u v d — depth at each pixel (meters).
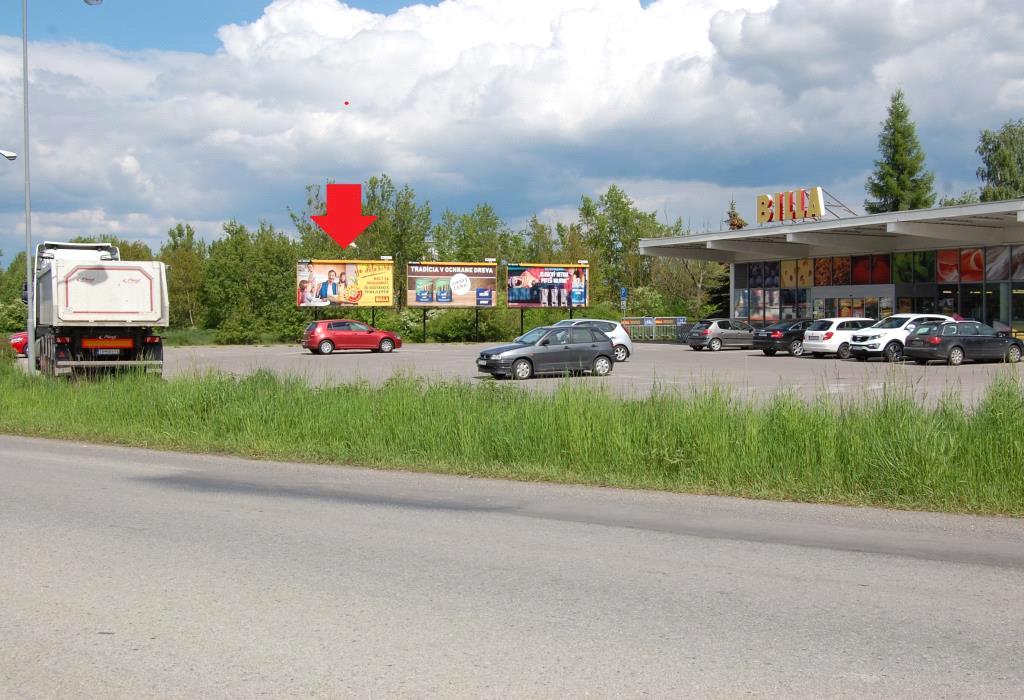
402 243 68.31
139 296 22.45
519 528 7.22
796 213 44.28
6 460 11.41
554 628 4.72
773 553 6.37
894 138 68.88
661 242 49.50
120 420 14.48
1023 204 32.47
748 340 42.00
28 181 23.08
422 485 9.43
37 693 3.91
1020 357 30.75
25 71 22.95
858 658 4.31
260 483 9.55
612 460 10.05
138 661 4.27
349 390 13.77
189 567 5.96
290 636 4.60
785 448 9.53
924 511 8.00
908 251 42.28
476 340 55.59
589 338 26.58
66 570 5.88
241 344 54.56
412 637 4.58
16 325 62.38
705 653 4.36
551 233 80.25
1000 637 4.62
